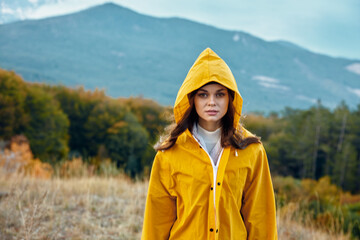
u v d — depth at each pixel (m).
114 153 46.09
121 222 3.74
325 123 53.38
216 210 1.53
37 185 4.59
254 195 1.65
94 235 3.21
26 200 3.84
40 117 38.19
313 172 50.91
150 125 56.22
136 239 3.31
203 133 1.67
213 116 1.57
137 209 4.24
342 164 47.12
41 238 2.95
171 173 1.63
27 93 38.62
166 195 1.66
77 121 48.84
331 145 52.78
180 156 1.61
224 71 1.57
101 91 52.22
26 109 38.06
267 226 1.66
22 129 36.66
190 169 1.58
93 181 5.54
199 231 1.56
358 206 10.99
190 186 1.57
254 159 1.64
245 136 1.68
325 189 14.05
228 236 1.56
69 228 3.36
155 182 1.66
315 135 51.75
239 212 1.61
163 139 1.70
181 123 1.63
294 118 59.75
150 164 43.84
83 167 6.59
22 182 4.52
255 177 1.66
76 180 5.62
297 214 4.60
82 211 3.96
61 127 41.19
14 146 20.16
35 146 36.19
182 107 1.64
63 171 6.29
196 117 1.69
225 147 1.59
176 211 1.67
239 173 1.58
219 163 1.57
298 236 3.90
